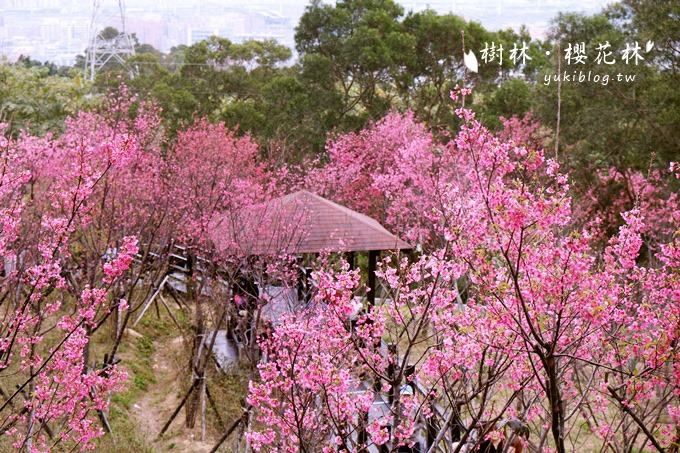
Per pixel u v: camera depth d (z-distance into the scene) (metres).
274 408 9.14
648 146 25.14
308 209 18.03
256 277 15.42
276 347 11.16
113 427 14.61
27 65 38.91
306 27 38.50
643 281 9.89
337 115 36.56
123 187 16.44
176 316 21.27
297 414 8.55
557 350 8.90
